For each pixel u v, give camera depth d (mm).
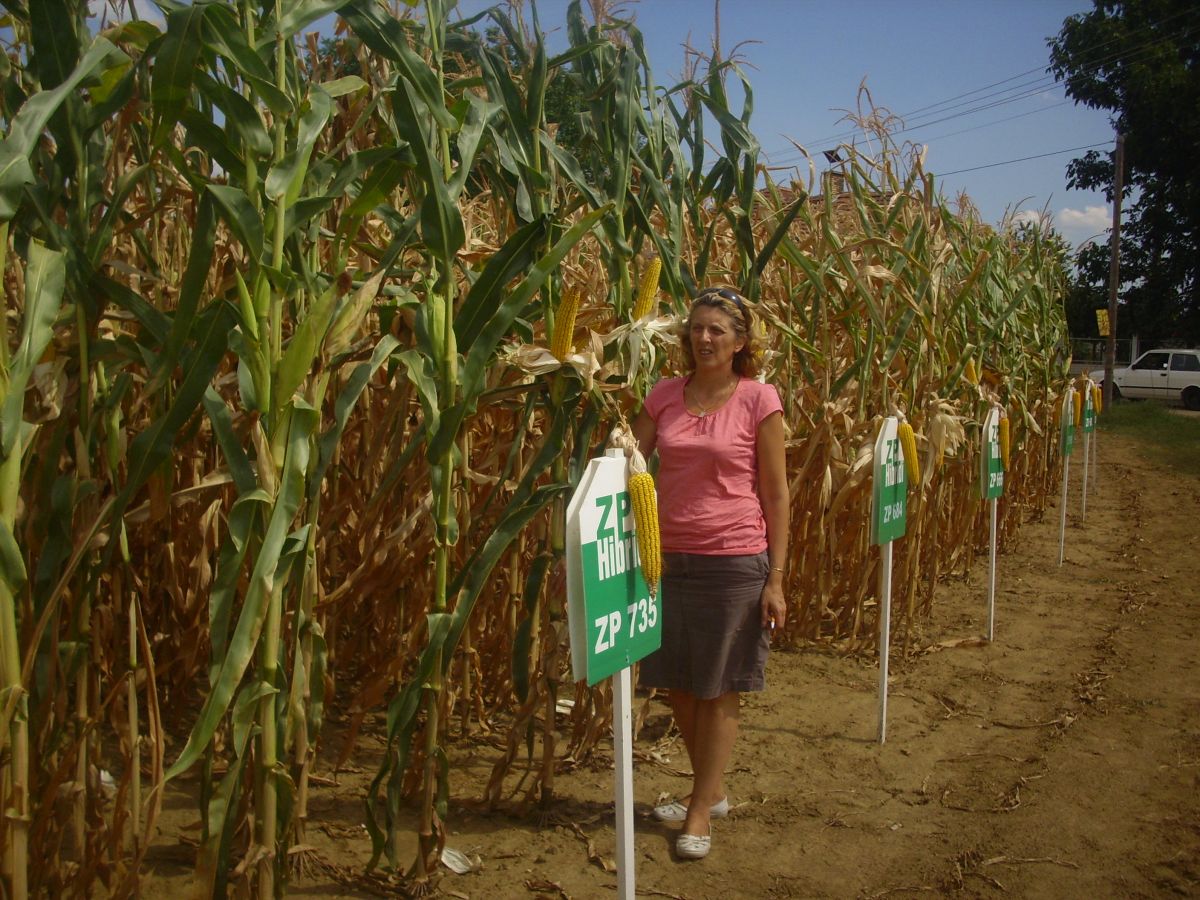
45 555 2346
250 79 2219
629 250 3658
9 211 1942
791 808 3713
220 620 2314
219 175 3463
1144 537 9500
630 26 3854
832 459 5426
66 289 2430
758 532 3281
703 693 3256
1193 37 26266
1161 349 30672
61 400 2398
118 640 3014
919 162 5633
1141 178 28969
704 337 3225
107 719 3426
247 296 2264
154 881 2973
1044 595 7227
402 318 3205
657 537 2590
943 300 6137
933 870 3238
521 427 3238
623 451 2648
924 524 6383
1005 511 8641
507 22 3457
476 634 4277
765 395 3275
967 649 5863
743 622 3275
